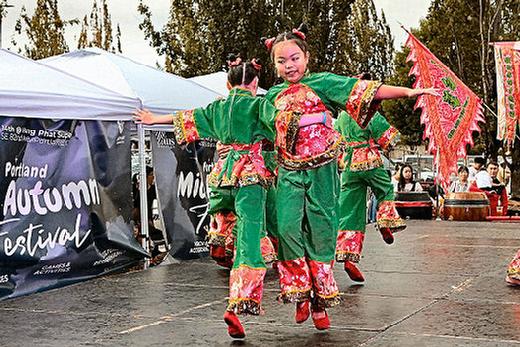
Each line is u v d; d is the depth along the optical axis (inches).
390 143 275.0
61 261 285.1
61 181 288.5
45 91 279.4
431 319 211.5
